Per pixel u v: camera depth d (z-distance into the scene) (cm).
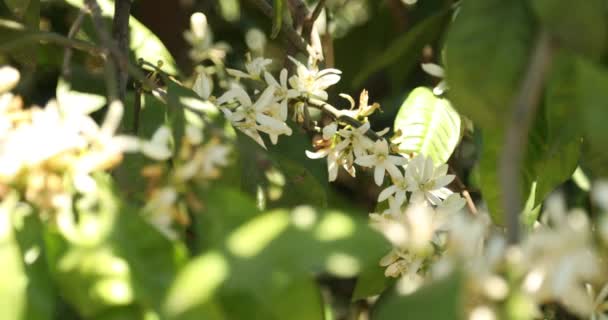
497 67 55
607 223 54
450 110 80
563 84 58
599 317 60
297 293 53
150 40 81
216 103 75
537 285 53
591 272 53
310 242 52
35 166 57
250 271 52
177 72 81
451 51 56
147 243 56
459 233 54
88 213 56
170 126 67
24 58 81
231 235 53
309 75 78
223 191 57
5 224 56
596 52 54
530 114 52
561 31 53
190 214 61
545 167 67
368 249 52
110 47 64
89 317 55
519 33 55
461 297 52
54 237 56
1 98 59
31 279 56
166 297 54
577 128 58
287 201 73
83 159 57
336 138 77
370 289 75
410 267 69
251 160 69
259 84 81
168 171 61
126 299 55
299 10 85
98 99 71
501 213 64
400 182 74
